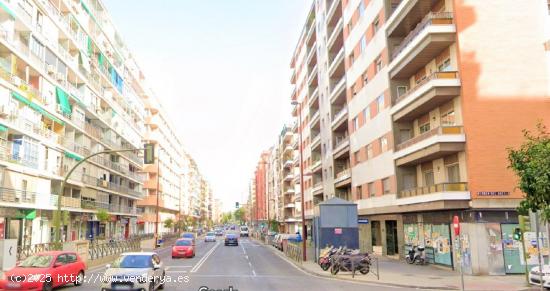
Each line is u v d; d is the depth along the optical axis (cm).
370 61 3350
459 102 2239
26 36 3262
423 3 2494
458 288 1672
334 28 4716
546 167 1241
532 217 1586
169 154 9294
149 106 7838
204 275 2119
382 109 3098
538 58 2184
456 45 2241
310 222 6131
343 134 4650
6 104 2920
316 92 5425
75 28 4331
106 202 5397
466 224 2138
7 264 2123
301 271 2394
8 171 3023
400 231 3006
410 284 1758
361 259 2114
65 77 4009
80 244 2528
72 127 4262
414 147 2484
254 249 4712
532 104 2152
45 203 3547
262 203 14612
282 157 9569
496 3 2223
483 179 2100
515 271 2059
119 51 5844
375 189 3250
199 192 16875
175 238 6681
